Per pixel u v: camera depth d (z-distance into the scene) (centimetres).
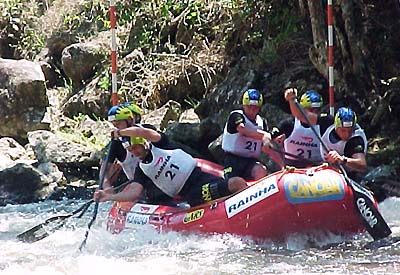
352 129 1995
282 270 1662
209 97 3450
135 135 2038
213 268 1698
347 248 1855
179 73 3878
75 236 2172
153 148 2086
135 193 2080
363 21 3097
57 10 5009
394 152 2709
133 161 2178
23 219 2548
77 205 2803
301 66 3362
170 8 4356
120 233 2112
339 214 1875
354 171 2080
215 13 4078
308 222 1870
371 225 1895
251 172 2178
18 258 1875
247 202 1920
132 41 4344
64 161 3238
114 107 2086
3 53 4959
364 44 3056
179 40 4178
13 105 3809
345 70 3083
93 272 1697
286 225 1877
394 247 1847
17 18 4994
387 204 2427
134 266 1744
